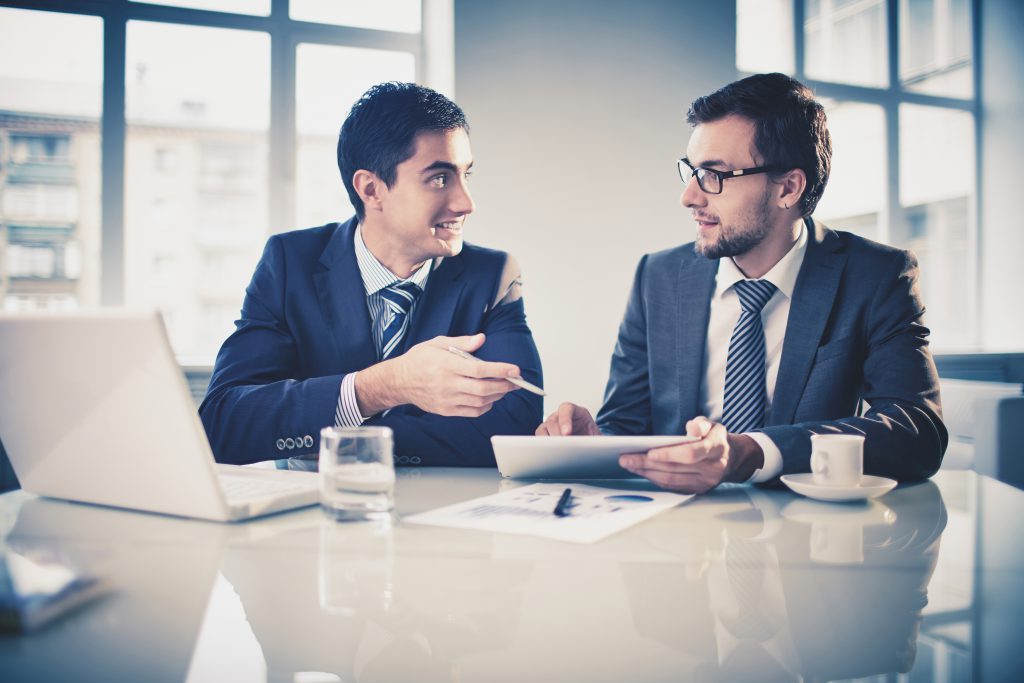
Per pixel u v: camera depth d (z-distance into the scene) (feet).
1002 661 1.36
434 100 4.73
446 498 2.93
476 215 10.06
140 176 10.06
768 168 4.65
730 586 1.82
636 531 2.38
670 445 2.95
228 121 10.39
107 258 9.94
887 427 3.41
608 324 10.52
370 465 2.51
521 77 10.16
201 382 9.46
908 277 4.60
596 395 10.46
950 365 12.01
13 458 2.88
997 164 13.25
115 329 2.24
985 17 13.32
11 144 9.72
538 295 10.27
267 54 10.48
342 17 10.75
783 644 1.46
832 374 4.48
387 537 2.29
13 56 9.66
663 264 5.46
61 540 2.25
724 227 4.77
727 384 4.77
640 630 1.53
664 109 10.71
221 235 10.44
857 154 12.83
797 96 4.67
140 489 2.59
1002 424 6.71
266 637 1.50
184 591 1.78
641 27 10.61
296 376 4.74
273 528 2.41
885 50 12.83
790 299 4.81
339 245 4.96
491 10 10.07
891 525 2.47
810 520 2.54
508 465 3.27
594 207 10.44
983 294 13.44
